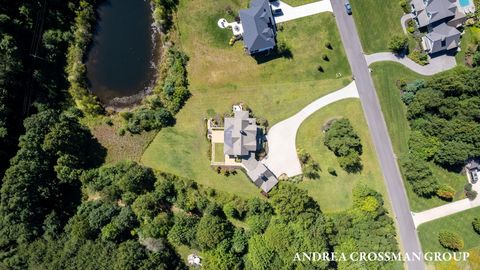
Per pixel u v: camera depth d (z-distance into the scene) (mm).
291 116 75875
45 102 71688
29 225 66125
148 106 74562
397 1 76625
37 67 71562
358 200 73875
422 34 76750
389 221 75062
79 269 64188
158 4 73812
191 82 75000
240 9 75500
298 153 75438
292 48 76000
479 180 76562
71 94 73688
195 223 71312
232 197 73938
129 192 71375
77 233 67000
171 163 74438
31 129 68000
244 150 72625
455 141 73062
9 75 67312
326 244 69625
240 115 73000
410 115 75938
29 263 64000
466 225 77000
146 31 75062
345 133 73688
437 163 76312
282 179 75438
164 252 69062
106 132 74125
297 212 70875
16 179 65188
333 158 76062
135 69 75125
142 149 74250
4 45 66188
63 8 73125
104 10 74688
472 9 76750
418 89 75938
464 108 72125
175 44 74875
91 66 74438
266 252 68375
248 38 72875
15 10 69812
